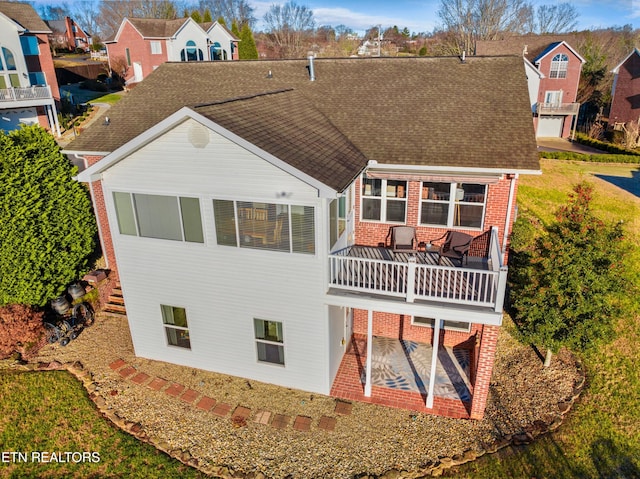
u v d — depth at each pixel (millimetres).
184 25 54062
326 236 12227
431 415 13352
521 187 31797
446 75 18156
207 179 12594
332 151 13672
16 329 15711
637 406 14086
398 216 15719
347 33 140000
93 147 17500
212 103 12461
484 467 11656
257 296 13625
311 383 14234
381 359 15891
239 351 14664
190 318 14719
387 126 15914
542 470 11617
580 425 13172
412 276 12297
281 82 19719
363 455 11992
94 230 19250
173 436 12625
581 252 14117
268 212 12445
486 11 78312
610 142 46000
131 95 20453
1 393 14203
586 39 65750
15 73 37156
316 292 12977
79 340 16906
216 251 13438
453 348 16547
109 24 115938
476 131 14930
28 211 16297
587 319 13945
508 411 13562
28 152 17266
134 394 14188
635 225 26781
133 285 14914
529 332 14609
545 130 51750
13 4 40750
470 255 15195
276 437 12570
